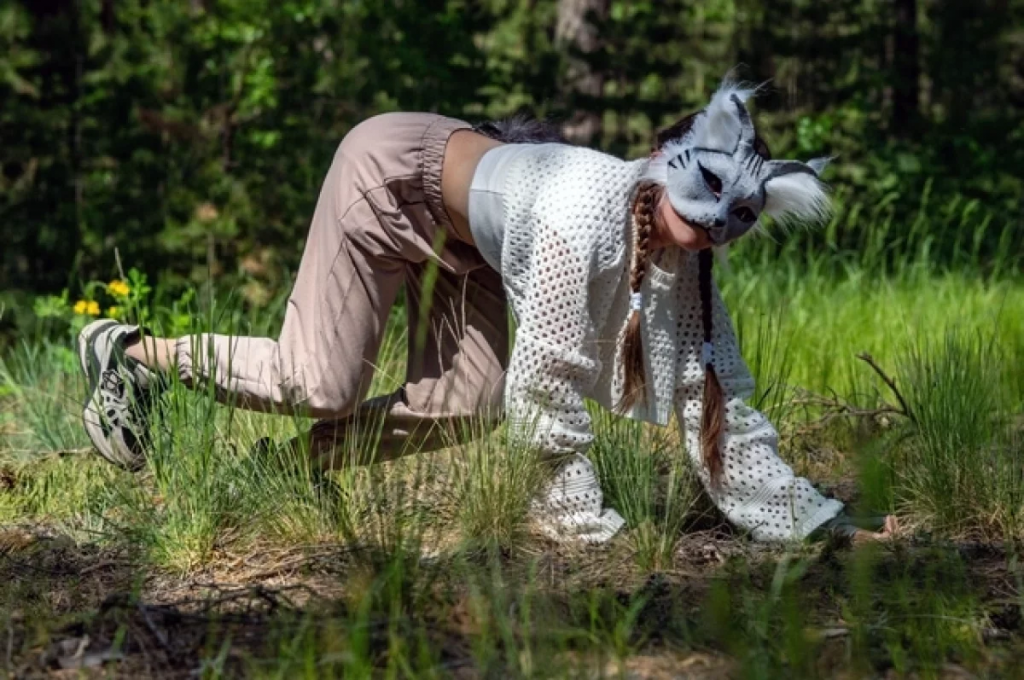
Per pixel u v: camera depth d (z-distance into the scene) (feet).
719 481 27.20
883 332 48.85
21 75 66.03
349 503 27.35
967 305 53.36
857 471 28.60
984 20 98.84
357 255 26.76
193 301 62.23
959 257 76.23
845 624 22.13
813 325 50.14
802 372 44.42
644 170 25.13
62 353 50.90
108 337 28.58
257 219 66.80
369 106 72.38
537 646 20.84
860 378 43.39
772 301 54.44
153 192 65.92
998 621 22.57
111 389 28.40
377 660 20.35
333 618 21.79
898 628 21.70
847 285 59.36
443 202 26.45
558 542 26.35
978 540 28.27
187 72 69.21
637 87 86.33
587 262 25.00
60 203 65.21
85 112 66.69
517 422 25.96
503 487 26.37
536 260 25.16
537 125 27.78
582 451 26.37
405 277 28.14
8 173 65.82
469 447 27.68
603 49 83.25
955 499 28.94
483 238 26.05
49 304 58.03
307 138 70.03
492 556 24.73
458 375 27.86
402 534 24.95
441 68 76.54
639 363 26.02
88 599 24.18
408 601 22.40
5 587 24.90
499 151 26.18
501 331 28.04
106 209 64.59
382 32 77.36
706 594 23.80
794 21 96.07
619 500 27.73
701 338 26.86
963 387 32.58
